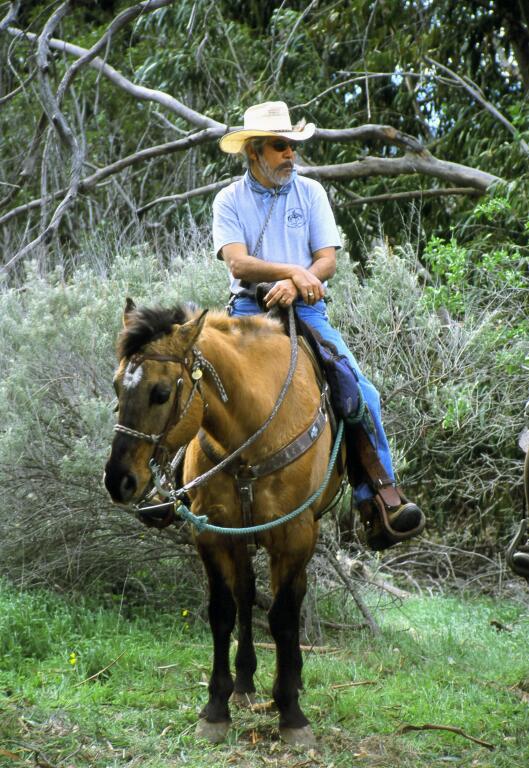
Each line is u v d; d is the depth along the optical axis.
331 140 15.30
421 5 16.22
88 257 11.65
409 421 9.71
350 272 9.68
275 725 6.29
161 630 8.37
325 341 6.49
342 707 6.57
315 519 6.32
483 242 12.91
